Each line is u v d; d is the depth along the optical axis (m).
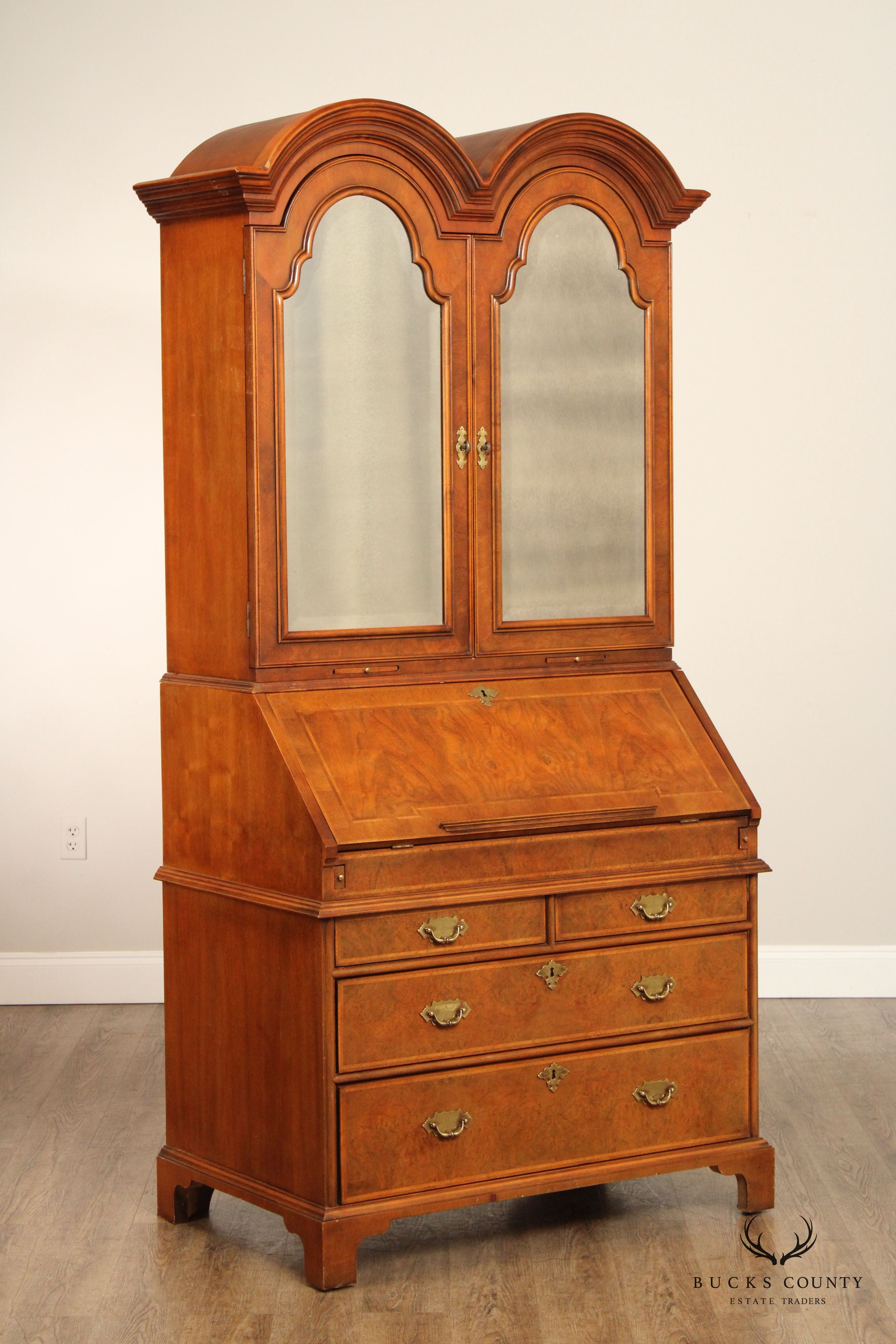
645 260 2.96
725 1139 2.86
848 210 4.15
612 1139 2.76
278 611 2.67
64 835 4.15
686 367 4.14
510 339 2.85
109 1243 2.76
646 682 2.97
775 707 4.23
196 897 2.79
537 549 2.90
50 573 4.09
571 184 2.88
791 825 4.25
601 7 4.07
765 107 4.11
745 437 4.17
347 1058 2.55
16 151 4.01
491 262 2.82
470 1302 2.53
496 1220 2.87
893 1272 2.64
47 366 4.05
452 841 2.60
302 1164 2.60
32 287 4.04
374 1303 2.53
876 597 4.23
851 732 4.25
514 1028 2.67
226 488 2.70
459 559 2.83
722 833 2.84
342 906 2.51
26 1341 2.40
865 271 4.16
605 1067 2.75
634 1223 2.85
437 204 2.75
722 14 4.09
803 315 4.16
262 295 2.62
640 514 3.00
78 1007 4.16
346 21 4.03
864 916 4.29
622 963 2.75
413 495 2.79
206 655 2.79
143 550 4.10
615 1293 2.56
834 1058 3.74
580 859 2.72
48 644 4.11
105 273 4.05
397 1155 2.60
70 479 4.08
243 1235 2.80
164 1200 2.87
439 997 2.61
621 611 2.99
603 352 2.94
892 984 4.27
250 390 2.62
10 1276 2.63
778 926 4.27
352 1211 2.56
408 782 2.63
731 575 4.19
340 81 4.04
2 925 4.17
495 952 2.65
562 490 2.92
